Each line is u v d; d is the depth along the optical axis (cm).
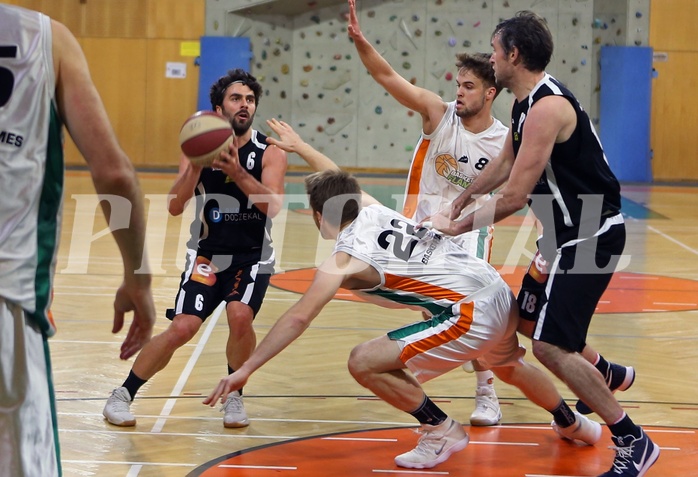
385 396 723
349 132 3994
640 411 898
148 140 3903
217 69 3816
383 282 723
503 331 736
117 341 1160
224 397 648
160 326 1241
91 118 375
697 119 3834
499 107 3722
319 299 683
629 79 3781
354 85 3966
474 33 3875
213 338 1208
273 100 3956
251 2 3794
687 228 2470
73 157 3831
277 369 1054
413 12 3891
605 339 1228
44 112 374
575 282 702
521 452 780
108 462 723
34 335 384
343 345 1178
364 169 3997
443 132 941
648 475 714
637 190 3459
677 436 820
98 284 1570
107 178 376
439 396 962
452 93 3916
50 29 375
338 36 3934
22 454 373
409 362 714
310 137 4003
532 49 714
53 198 386
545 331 702
